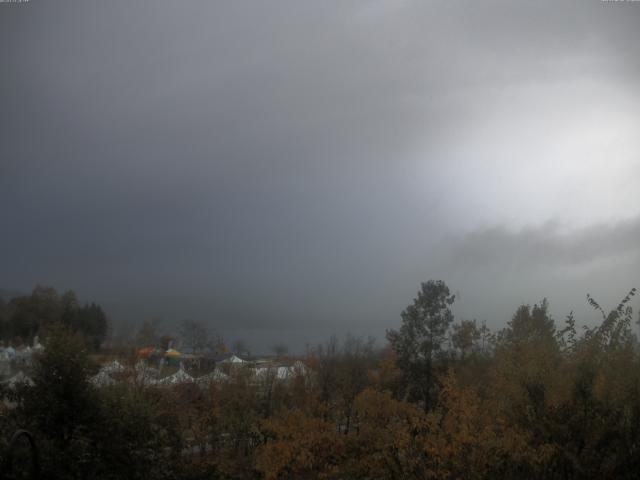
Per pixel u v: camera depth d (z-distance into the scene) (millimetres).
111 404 15211
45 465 11711
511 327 18297
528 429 13000
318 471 19531
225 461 23016
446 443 14570
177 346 53438
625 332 13188
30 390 14148
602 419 12320
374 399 18938
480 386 17500
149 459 15883
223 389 27172
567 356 13992
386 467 15945
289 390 27844
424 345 25859
